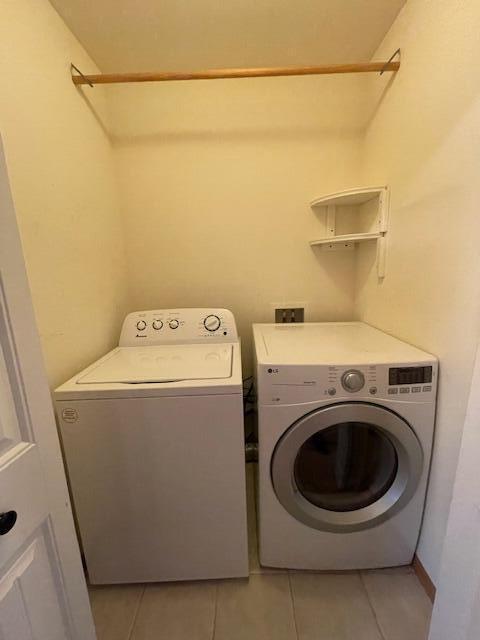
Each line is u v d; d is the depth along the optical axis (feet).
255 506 4.99
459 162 2.90
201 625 3.43
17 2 3.01
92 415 3.25
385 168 4.45
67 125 3.89
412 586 3.74
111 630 3.41
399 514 3.67
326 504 3.82
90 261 4.37
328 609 3.54
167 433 3.31
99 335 4.57
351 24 4.08
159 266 5.76
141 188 5.47
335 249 5.74
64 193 3.76
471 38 2.69
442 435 3.27
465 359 2.90
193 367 3.81
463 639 2.09
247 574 3.79
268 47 4.49
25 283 1.93
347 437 3.81
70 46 3.99
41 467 2.01
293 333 4.76
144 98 5.16
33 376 1.97
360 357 3.41
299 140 5.33
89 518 3.53
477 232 2.71
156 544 3.64
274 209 5.58
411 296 3.83
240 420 3.30
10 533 1.72
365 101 5.14
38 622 1.95
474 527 1.98
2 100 2.80
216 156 5.39
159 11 3.77
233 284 5.87
